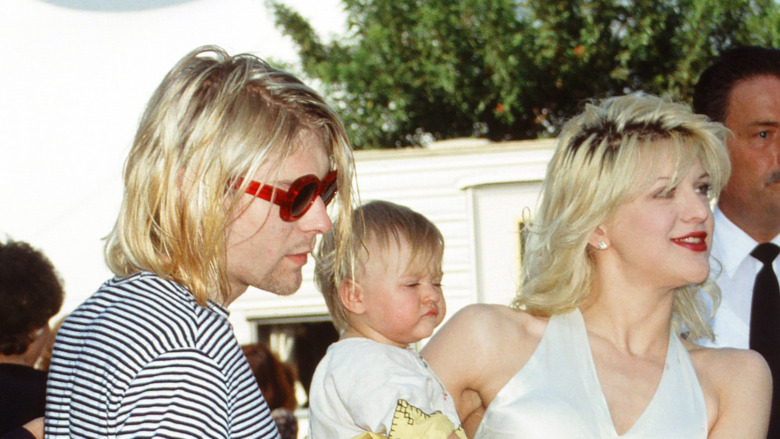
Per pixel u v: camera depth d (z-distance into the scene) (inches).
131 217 64.8
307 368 381.4
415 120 841.5
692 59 782.5
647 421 88.7
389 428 83.3
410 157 368.2
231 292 68.9
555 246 94.7
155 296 62.2
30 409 116.0
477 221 346.9
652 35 793.6
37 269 125.5
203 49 69.2
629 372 92.0
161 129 65.0
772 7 787.4
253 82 67.6
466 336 94.0
